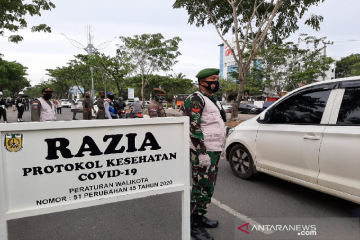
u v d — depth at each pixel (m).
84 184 1.94
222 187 4.26
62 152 1.86
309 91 3.58
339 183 2.99
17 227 3.03
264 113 4.22
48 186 1.84
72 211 3.47
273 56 30.58
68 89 57.09
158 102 6.48
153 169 2.17
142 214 3.37
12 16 10.10
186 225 2.30
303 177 3.42
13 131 1.71
